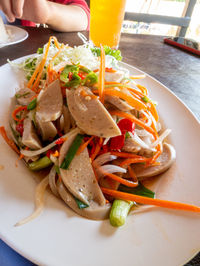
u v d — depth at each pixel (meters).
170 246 0.15
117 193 0.20
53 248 0.14
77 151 0.21
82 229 0.16
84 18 0.67
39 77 0.30
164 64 0.48
